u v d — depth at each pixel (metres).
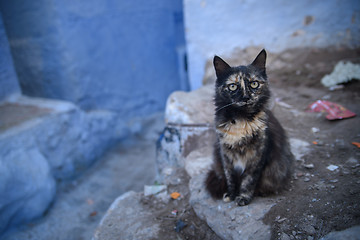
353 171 0.60
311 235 0.47
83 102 1.81
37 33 1.70
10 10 1.72
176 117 0.96
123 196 0.76
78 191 1.41
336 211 0.49
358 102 0.94
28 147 1.26
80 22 1.74
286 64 1.29
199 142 0.88
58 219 1.20
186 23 1.52
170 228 0.62
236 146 0.55
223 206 0.58
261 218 0.52
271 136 0.57
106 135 1.84
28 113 1.49
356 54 1.18
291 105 1.01
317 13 1.24
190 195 0.70
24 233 1.10
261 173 0.58
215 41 1.49
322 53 1.25
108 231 0.63
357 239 0.41
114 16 1.95
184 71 2.55
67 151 1.50
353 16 1.18
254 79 0.54
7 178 1.09
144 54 2.20
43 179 1.23
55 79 1.76
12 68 1.83
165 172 0.86
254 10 1.36
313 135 0.81
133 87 2.15
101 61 1.90
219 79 0.57
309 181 0.61
